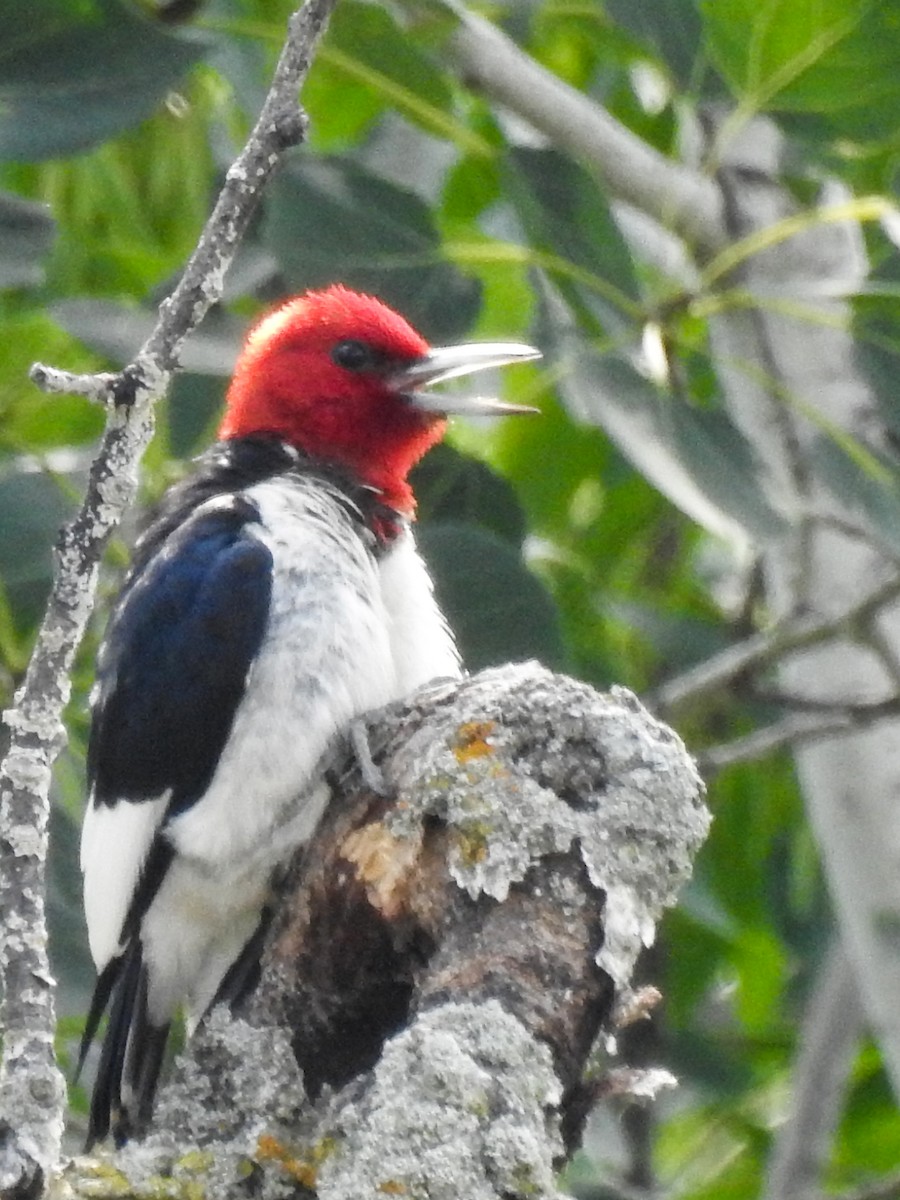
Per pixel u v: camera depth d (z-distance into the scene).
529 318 13.33
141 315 10.74
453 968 6.87
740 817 13.80
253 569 8.89
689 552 14.57
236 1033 7.13
